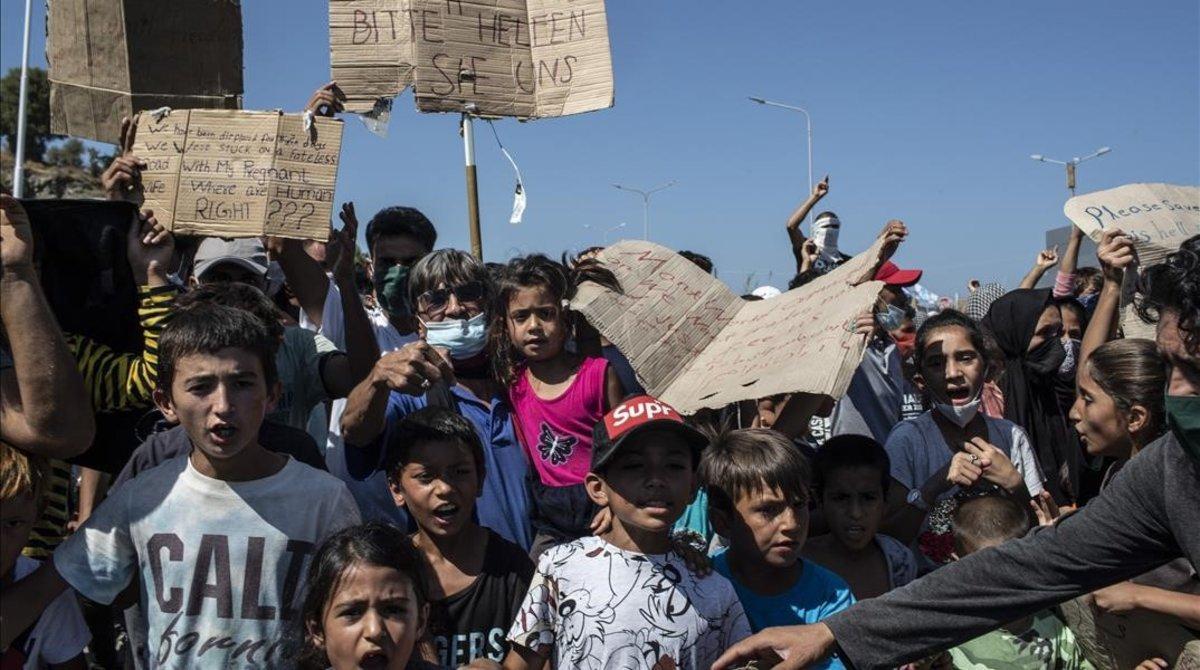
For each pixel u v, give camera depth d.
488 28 4.38
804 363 3.68
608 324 4.32
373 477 4.04
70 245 3.28
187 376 2.88
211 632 2.93
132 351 3.41
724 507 3.58
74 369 2.68
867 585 3.90
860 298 3.75
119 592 3.02
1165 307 2.28
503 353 4.38
